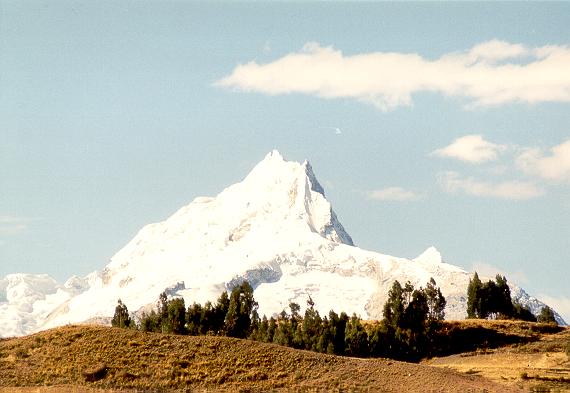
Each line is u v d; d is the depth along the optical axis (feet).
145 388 468.34
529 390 485.97
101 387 466.29
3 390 454.40
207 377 490.90
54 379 478.18
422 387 481.46
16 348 523.70
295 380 491.72
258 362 512.22
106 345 523.70
